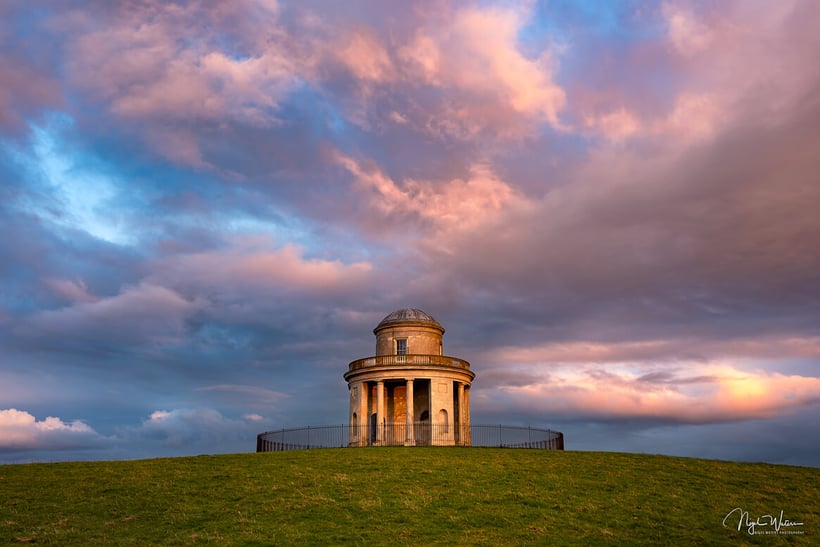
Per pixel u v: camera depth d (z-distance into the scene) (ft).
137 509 122.72
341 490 134.51
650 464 164.76
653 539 110.83
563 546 105.91
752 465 168.96
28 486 138.31
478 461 163.63
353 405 238.07
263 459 168.66
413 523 115.14
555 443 215.92
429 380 230.68
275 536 107.76
